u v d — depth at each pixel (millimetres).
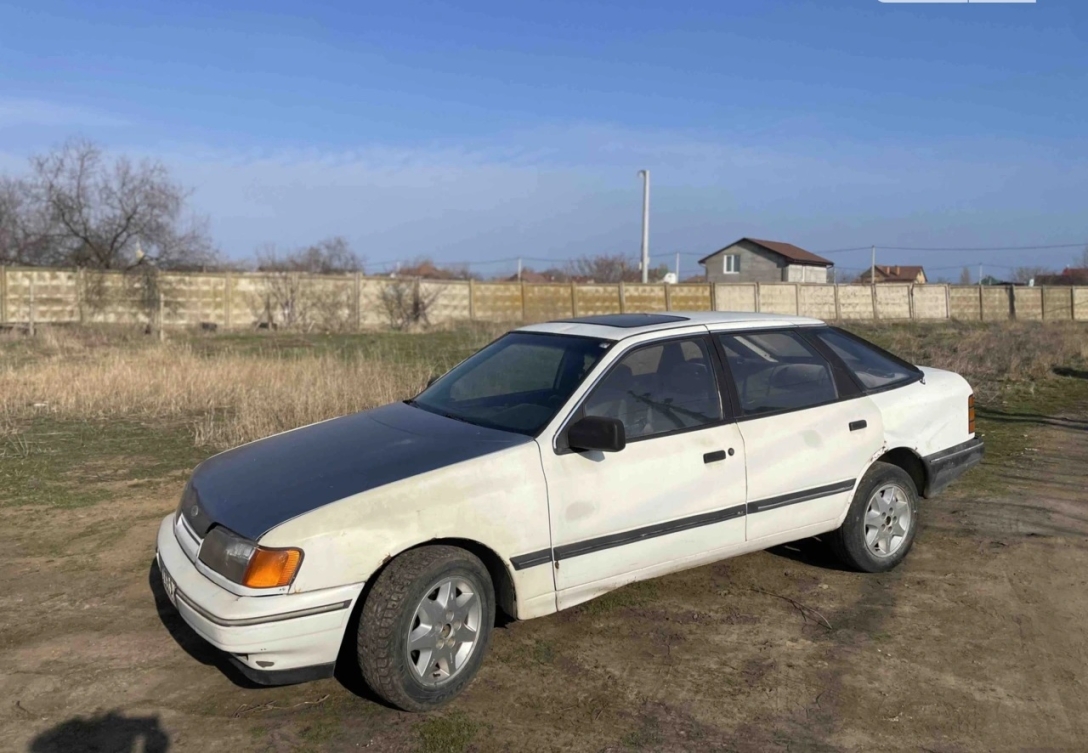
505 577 3834
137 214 28203
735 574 5125
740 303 35875
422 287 28922
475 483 3678
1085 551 5520
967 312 40344
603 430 3824
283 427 8812
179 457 7875
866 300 38688
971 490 6965
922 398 5309
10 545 5461
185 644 4141
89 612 4484
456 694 3609
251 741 3332
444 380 5055
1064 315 41594
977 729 3473
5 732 3373
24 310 24094
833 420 4832
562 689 3750
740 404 4570
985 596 4801
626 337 4445
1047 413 10703
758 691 3750
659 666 3967
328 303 27156
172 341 20125
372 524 3428
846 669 3957
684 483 4234
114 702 3605
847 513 4930
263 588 3268
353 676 3863
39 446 8258
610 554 4043
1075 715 3580
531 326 5215
